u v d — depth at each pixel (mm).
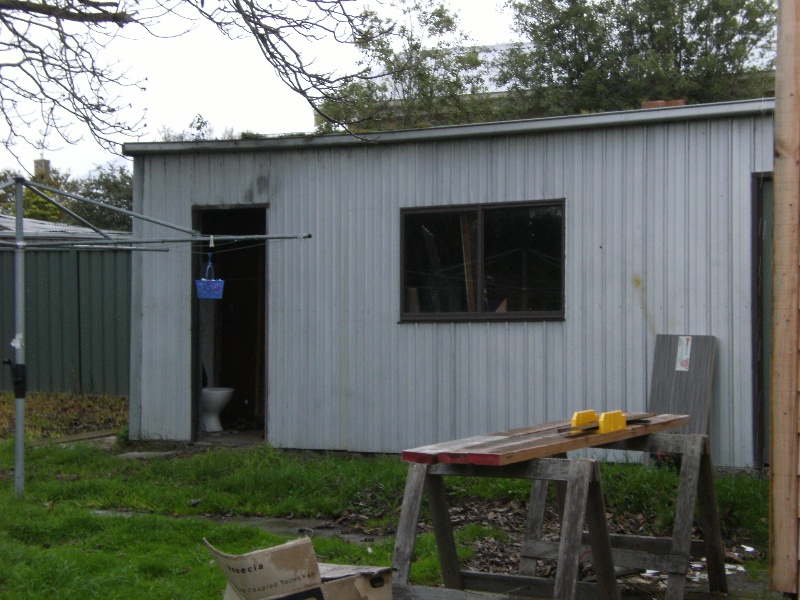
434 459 4176
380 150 10391
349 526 7402
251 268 13453
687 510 5340
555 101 24719
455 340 9953
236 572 3566
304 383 10633
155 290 11352
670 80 24250
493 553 6426
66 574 5418
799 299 4828
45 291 15953
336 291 10539
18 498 7957
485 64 26250
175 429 11203
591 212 9438
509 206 9773
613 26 25688
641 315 9195
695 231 9031
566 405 9445
